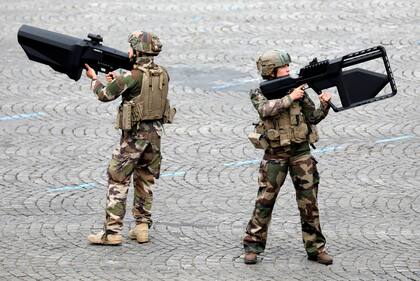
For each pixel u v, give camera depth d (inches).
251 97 1093.1
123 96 1159.0
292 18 2373.3
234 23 2333.9
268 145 1085.1
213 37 2224.4
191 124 1681.8
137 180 1176.8
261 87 1079.6
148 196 1176.2
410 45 2133.4
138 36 1143.0
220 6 2506.2
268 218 1103.0
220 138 1609.3
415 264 1106.7
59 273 1078.4
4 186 1379.2
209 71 1994.3
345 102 1072.8
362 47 2113.7
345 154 1526.8
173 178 1417.3
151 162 1168.2
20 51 2137.1
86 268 1094.4
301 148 1088.8
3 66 2025.1
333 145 1571.1
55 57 1168.8
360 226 1232.2
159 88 1152.2
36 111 1749.5
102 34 2229.3
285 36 2217.0
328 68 1071.6
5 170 1449.3
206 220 1254.9
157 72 1152.2
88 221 1245.1
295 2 2539.4
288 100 1060.5
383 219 1258.0
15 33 2262.6
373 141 1588.3
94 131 1644.9
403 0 2536.9
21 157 1510.8
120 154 1155.3
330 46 2126.0
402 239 1187.3
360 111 1749.5
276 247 1162.6
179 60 2063.2
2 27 2309.3
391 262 1113.4
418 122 1683.1
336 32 2240.4
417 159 1503.4
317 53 2076.8
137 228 1173.1
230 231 1216.8
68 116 1724.9
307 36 2210.9
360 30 2256.4
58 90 1877.5
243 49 2133.4
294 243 1175.0
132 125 1144.2
